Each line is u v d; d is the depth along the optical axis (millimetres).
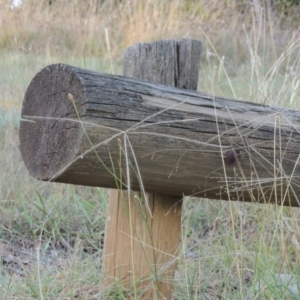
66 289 4133
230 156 3430
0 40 15164
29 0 16594
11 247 5430
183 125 3279
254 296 3939
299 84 6188
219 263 4531
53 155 3252
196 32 17125
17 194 6090
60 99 3215
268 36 15711
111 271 4020
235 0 18641
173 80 4051
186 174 3391
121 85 3176
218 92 8953
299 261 4141
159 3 17859
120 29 16922
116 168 3182
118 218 3984
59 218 5914
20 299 4004
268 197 3746
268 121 3598
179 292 4184
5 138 7641
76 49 15305
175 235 3971
